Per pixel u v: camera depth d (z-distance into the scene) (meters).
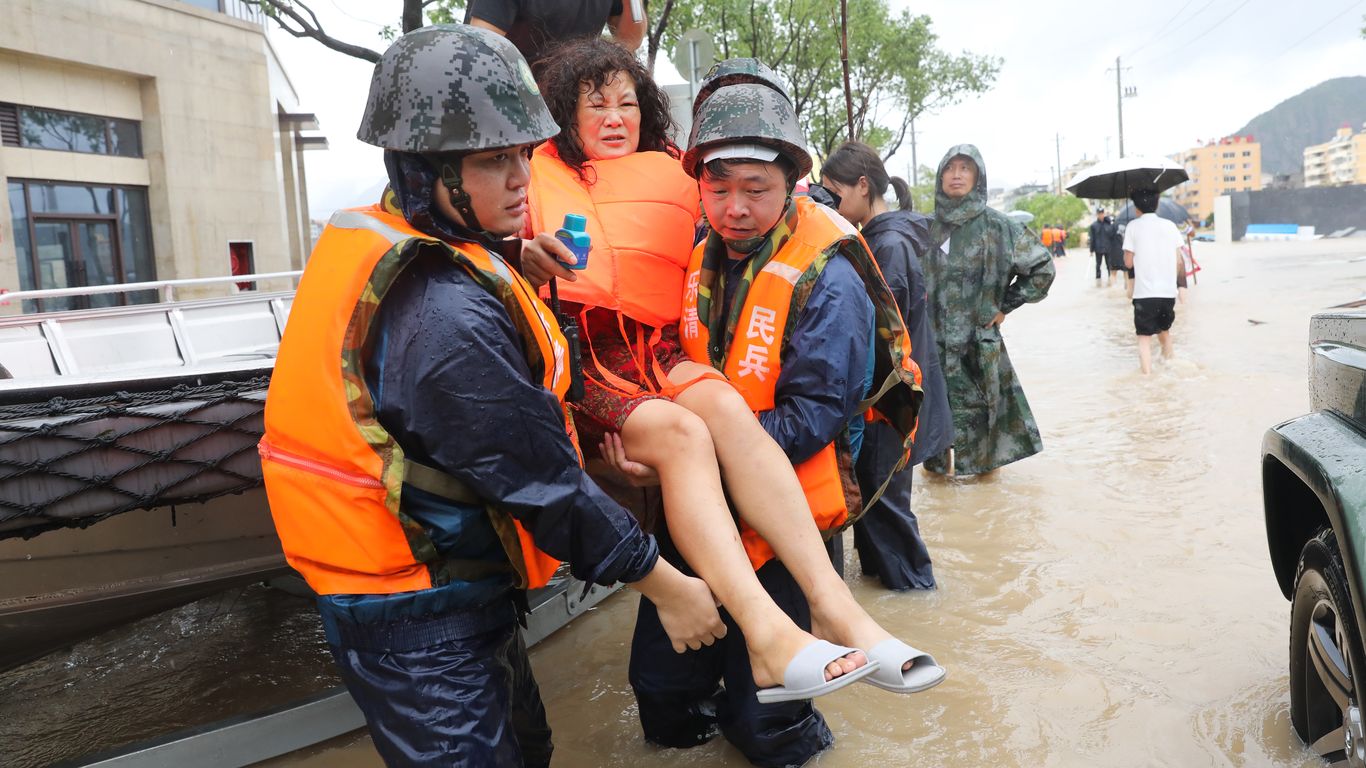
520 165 2.18
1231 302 16.06
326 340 2.05
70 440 2.79
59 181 15.84
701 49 7.23
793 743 2.96
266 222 19.11
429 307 2.05
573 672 3.83
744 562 2.40
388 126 2.08
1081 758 2.99
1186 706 3.25
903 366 2.88
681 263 2.86
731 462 2.57
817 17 16.52
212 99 17.98
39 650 3.93
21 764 3.36
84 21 15.78
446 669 2.15
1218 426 7.16
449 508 2.12
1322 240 54.19
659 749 3.20
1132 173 11.69
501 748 2.19
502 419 2.05
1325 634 2.59
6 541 3.62
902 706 3.37
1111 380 9.41
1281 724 3.08
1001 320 6.01
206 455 2.96
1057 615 4.07
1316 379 2.80
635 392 2.64
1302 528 2.86
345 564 2.10
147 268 17.45
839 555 3.19
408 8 7.70
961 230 5.92
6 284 14.74
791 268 2.71
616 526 2.19
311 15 8.95
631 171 2.84
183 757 3.05
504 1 3.66
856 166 4.71
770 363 2.71
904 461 3.10
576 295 2.69
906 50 19.98
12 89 15.05
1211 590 4.20
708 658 3.03
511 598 2.37
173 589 3.97
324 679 3.97
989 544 5.00
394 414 2.06
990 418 5.96
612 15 4.18
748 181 2.59
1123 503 5.52
